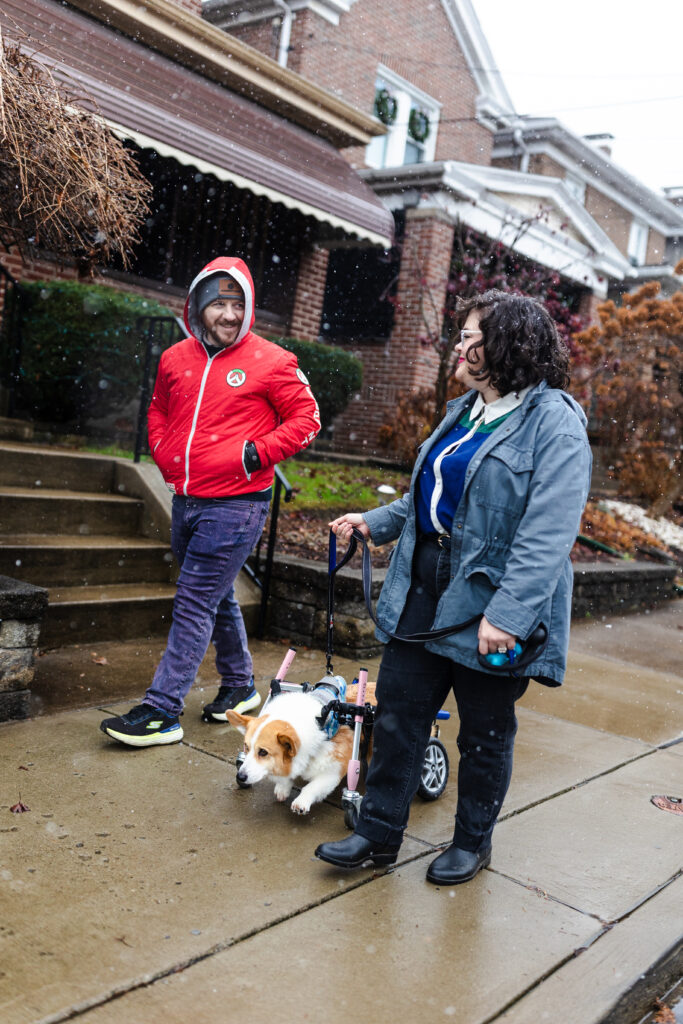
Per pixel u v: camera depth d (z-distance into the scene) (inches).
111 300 305.1
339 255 611.5
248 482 141.0
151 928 90.4
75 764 130.5
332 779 119.6
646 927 101.6
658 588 372.5
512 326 98.3
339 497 353.1
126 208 176.7
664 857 121.6
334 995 82.7
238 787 130.0
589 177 825.5
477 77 690.2
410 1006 82.2
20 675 144.3
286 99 410.0
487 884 109.0
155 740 139.6
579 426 98.5
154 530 224.7
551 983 88.6
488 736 103.2
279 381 140.6
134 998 79.0
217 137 357.7
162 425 150.4
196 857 107.3
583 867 116.2
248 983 83.2
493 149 775.7
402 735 105.5
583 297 676.7
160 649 193.8
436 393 417.4
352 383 452.1
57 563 195.6
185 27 359.9
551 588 93.0
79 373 311.6
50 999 77.2
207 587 142.2
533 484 96.0
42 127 148.9
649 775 157.4
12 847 103.8
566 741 173.2
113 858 104.3
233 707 156.8
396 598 106.1
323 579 213.9
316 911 98.0
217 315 137.9
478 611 98.3
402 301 534.6
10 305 307.9
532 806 136.6
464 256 459.8
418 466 107.3
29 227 174.6
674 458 505.4
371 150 608.4
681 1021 92.3
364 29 571.2
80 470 231.6
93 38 334.3
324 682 130.3
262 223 463.2
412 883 107.1
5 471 217.0
